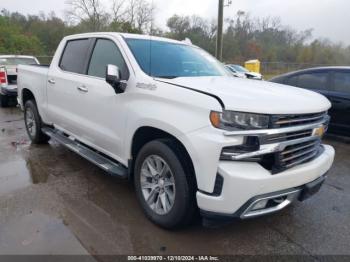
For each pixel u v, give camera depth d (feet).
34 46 154.81
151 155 10.00
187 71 11.98
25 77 18.44
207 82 10.00
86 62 13.43
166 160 9.35
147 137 10.80
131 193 12.48
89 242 9.18
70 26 121.39
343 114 21.17
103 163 12.10
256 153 7.93
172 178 9.45
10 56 36.83
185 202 9.03
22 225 9.93
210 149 8.02
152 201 10.28
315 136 9.45
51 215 10.62
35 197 11.91
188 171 9.04
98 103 12.09
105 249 8.91
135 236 9.56
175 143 9.32
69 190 12.60
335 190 13.71
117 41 12.02
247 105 7.95
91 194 12.29
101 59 12.64
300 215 11.34
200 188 8.41
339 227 10.59
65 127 15.10
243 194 7.95
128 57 11.23
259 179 7.92
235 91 8.92
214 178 8.13
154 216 10.04
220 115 7.96
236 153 7.98
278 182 8.22
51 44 158.92
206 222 8.71
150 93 9.82
